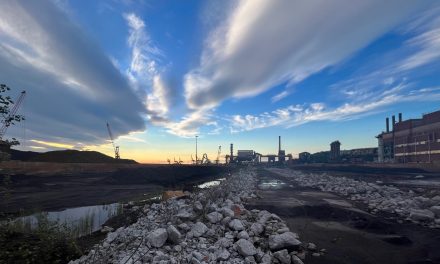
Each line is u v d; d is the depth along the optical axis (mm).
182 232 13203
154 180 45219
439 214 19000
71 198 27672
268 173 78000
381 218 18953
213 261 10297
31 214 18828
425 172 51062
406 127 84938
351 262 11523
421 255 12250
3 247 10172
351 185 35844
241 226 14109
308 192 34281
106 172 48000
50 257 10227
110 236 12914
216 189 28094
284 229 14719
